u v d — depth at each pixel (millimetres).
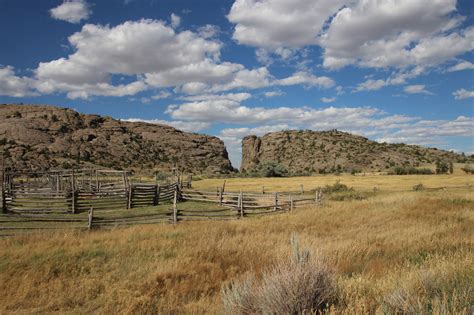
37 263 9352
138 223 16406
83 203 23406
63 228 14898
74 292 7613
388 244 10352
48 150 154125
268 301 4773
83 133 187250
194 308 6402
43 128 176625
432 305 4492
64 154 155125
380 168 148250
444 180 63062
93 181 39438
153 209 23453
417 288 5156
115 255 10102
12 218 18188
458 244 9891
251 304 5086
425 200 21719
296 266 5199
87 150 172125
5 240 12586
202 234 12859
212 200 26656
